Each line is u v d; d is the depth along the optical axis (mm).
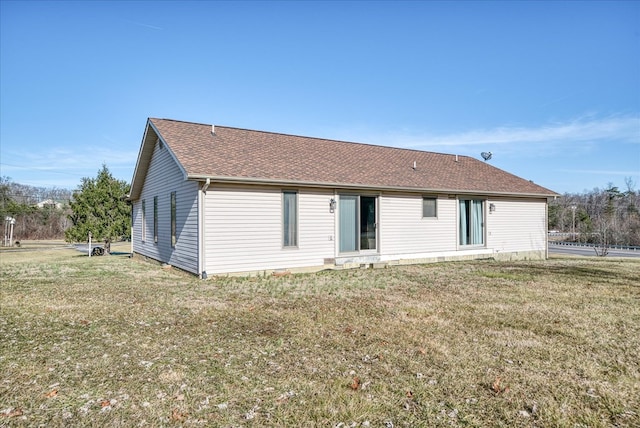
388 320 5867
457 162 18547
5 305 6793
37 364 4051
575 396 3381
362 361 4195
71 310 6438
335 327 5484
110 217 20641
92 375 3781
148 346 4641
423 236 14242
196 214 10297
